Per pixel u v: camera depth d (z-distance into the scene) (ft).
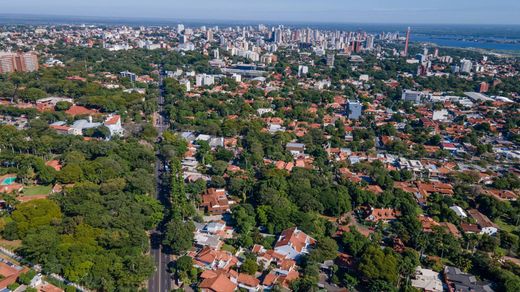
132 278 582.35
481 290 601.62
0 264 606.96
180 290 577.43
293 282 605.31
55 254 617.62
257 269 643.86
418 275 637.71
